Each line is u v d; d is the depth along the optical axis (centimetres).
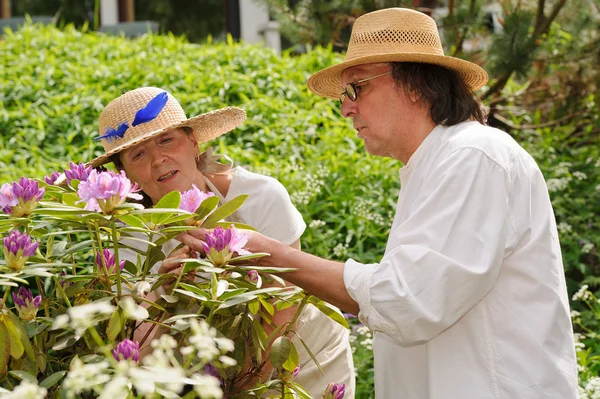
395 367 244
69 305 219
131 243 282
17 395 162
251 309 233
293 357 230
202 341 183
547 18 591
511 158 227
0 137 618
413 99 244
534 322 225
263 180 280
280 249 232
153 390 170
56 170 566
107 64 738
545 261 228
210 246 214
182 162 275
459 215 219
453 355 227
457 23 572
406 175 247
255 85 690
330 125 649
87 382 168
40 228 239
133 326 228
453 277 214
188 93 672
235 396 228
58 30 839
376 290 218
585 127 678
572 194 587
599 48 620
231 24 1085
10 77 705
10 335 204
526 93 671
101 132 281
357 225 528
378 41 249
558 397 222
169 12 1459
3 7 1235
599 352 448
